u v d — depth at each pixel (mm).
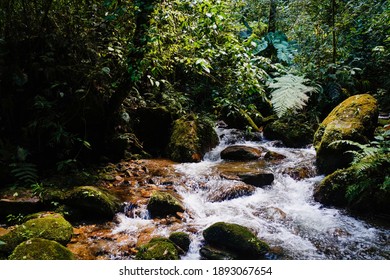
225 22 3969
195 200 3713
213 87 6293
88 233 3059
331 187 3639
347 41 6949
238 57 4070
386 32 6344
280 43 7652
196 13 3842
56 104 4070
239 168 4387
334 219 3373
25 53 4094
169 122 5367
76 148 4246
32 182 3621
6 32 4059
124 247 2820
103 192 3541
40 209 3307
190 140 4945
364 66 6746
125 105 5055
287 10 8344
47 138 4012
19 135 3973
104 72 4297
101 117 4402
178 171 4379
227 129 6008
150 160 4859
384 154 3629
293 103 5512
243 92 4641
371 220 3357
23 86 4027
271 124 5688
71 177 3855
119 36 4602
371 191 3434
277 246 2906
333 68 6301
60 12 4359
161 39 3715
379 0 6984
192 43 3955
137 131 5188
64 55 4289
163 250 2604
